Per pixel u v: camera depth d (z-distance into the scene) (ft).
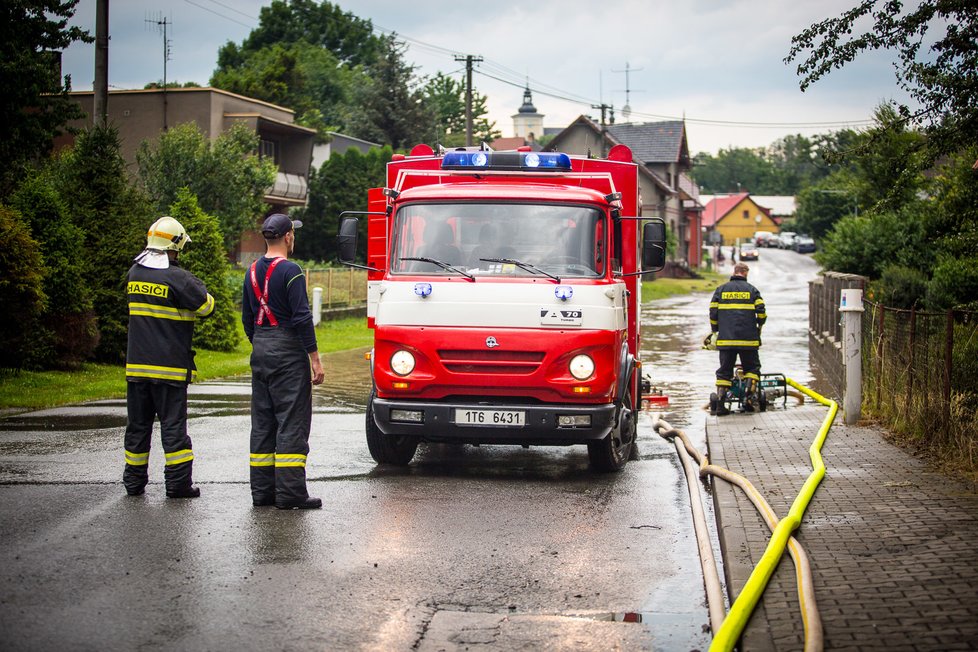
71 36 94.38
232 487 27.99
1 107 89.86
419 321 29.30
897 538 21.48
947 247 56.03
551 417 28.84
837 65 34.63
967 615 16.57
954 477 28.02
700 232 287.69
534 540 23.07
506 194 30.68
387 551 21.83
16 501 25.59
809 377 60.39
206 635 16.46
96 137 62.13
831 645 15.35
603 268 30.22
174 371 26.08
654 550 22.41
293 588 19.06
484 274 29.78
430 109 253.03
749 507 24.82
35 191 54.08
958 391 31.83
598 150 229.86
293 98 224.33
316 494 27.53
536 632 17.03
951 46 33.88
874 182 92.17
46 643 15.89
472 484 29.45
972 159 51.06
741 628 16.39
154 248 26.25
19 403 43.68
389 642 16.38
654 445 37.32
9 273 48.67
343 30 319.68
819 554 20.35
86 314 56.03
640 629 17.29
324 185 159.33
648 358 73.72
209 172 114.62
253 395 25.96
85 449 33.19
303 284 25.66
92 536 22.33
